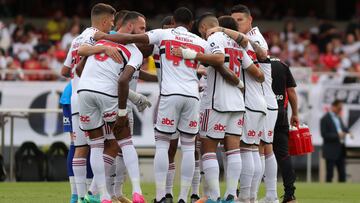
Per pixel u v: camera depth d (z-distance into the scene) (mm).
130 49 25219
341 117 55312
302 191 39562
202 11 79438
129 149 25219
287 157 29688
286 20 77938
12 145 47094
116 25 27656
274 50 67250
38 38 65500
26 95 52625
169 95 25328
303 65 67375
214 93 26109
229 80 25969
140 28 26188
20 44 63500
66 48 62000
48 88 52688
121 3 78312
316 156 55125
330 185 45719
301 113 54906
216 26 27000
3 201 30438
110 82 25016
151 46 26734
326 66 66750
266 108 27297
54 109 47969
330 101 55312
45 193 34969
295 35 71688
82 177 26641
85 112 25125
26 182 45406
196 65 25781
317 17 83125
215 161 26234
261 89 27203
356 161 55406
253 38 27531
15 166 47375
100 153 25328
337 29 79438
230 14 28250
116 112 25156
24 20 74000
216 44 25656
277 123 29531
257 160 27391
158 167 25625
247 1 82125
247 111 26891
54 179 47188
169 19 27594
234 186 26234
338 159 53062
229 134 26328
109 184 26953
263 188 41406
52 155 47469
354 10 83438
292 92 30156
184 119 25703
